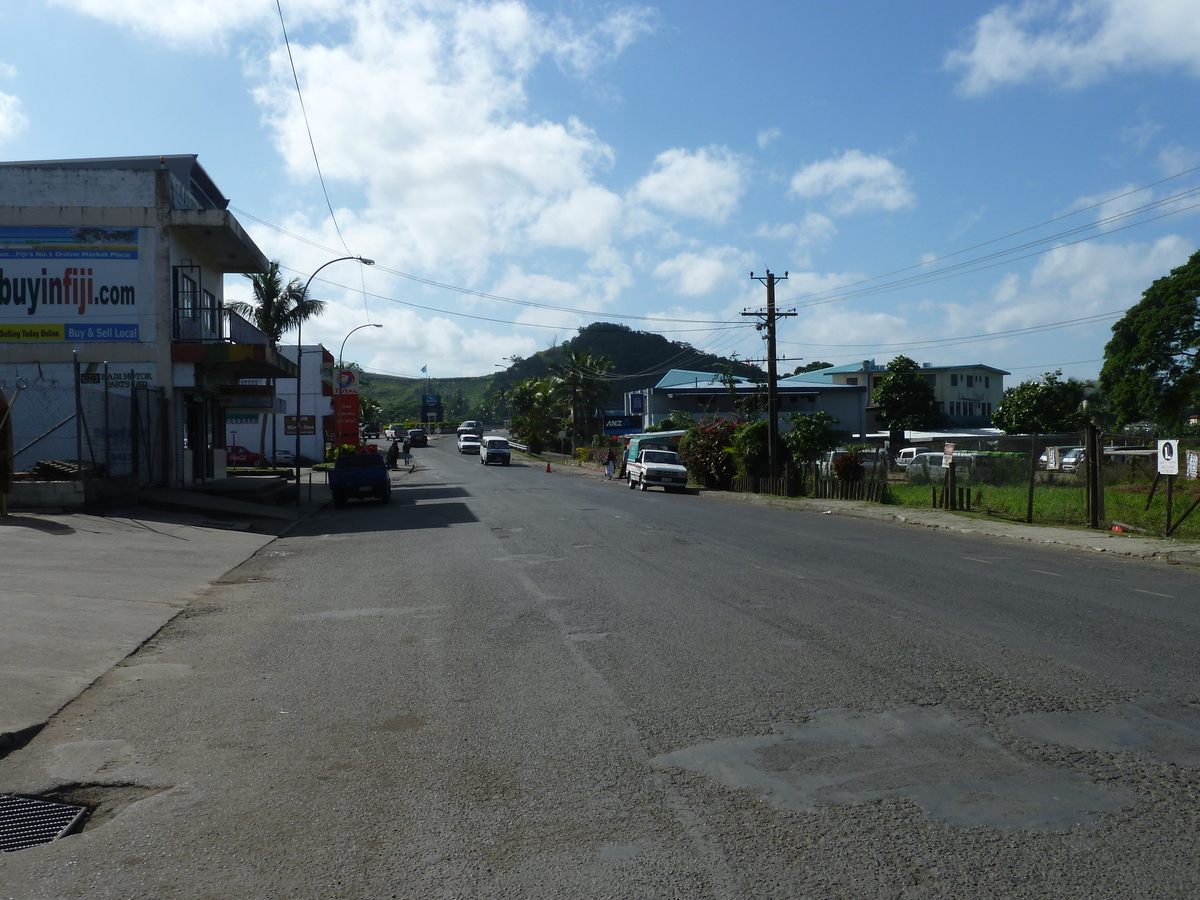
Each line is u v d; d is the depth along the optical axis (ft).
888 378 238.89
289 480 131.64
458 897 11.98
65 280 82.48
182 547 52.26
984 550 51.44
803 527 65.57
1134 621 29.35
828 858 12.81
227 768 17.20
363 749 18.04
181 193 88.74
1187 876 12.12
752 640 26.76
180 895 12.28
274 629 30.83
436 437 402.72
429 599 35.76
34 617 30.01
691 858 12.89
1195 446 59.31
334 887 12.37
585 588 37.06
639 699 20.92
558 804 14.97
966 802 14.71
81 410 63.26
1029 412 201.98
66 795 16.21
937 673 22.71
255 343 86.07
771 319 120.88
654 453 131.03
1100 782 15.49
